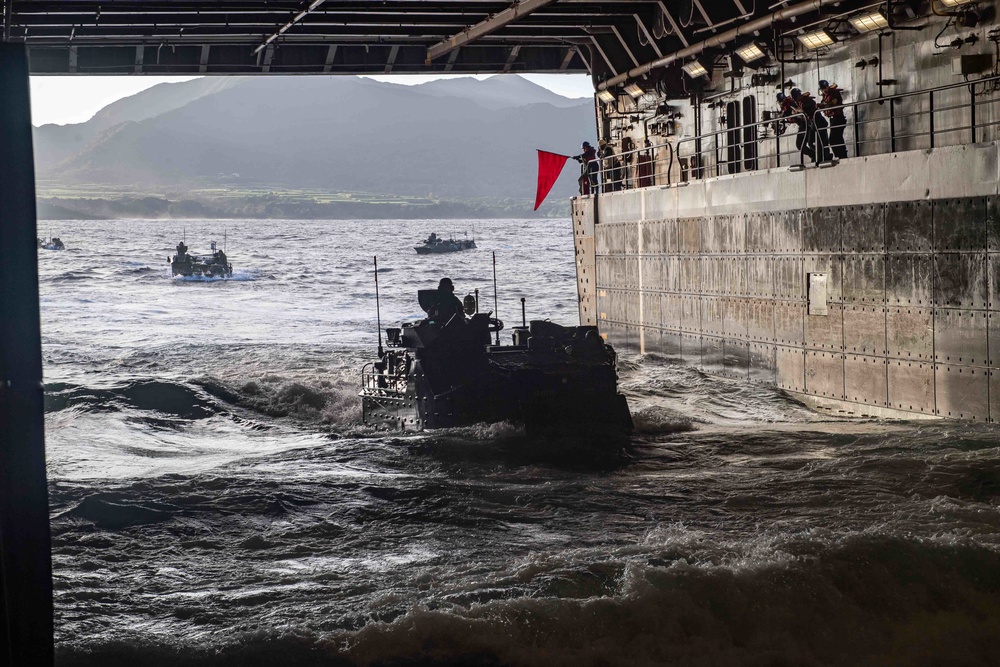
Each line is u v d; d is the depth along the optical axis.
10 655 4.20
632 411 17.66
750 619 6.69
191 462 14.46
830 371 18.52
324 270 80.56
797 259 19.30
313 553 8.75
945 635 6.63
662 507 10.13
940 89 15.70
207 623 6.93
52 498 10.62
